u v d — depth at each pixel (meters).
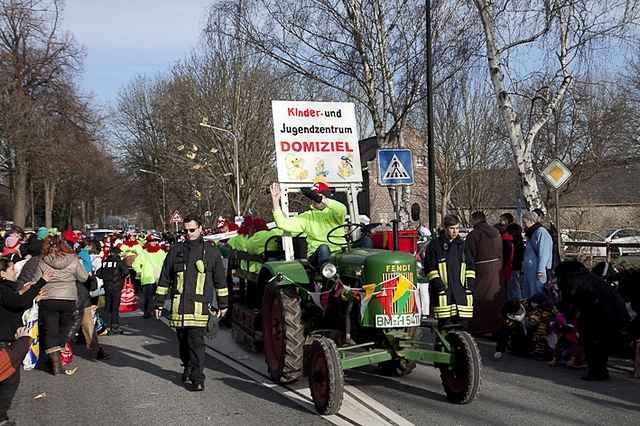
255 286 9.92
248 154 39.00
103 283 12.03
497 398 6.80
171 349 10.41
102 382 8.09
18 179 38.66
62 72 37.59
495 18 13.39
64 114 37.75
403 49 17.61
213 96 38.44
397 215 15.23
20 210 38.72
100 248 16.67
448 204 37.66
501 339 8.93
